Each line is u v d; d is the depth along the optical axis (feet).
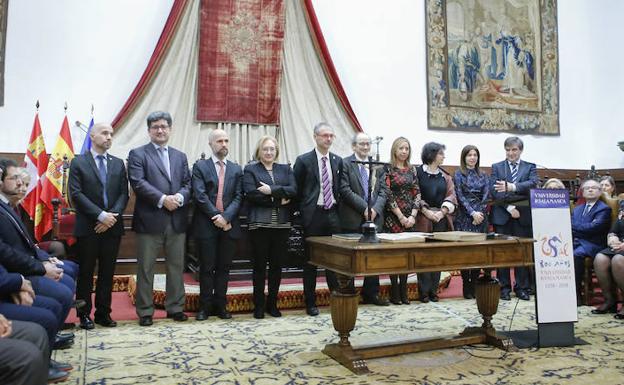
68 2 22.49
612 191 19.77
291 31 25.53
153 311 14.30
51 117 21.93
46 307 9.31
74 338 12.51
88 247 13.62
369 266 9.95
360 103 27.07
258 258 15.15
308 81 25.84
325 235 15.35
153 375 9.72
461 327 13.93
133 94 22.52
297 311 16.21
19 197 10.93
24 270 9.77
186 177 15.23
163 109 23.25
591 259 17.44
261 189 14.82
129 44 23.27
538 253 12.19
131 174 14.38
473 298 18.40
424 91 28.37
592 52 32.22
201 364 10.46
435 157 17.74
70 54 22.39
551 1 31.50
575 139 31.71
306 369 10.21
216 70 23.94
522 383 9.43
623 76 31.22
